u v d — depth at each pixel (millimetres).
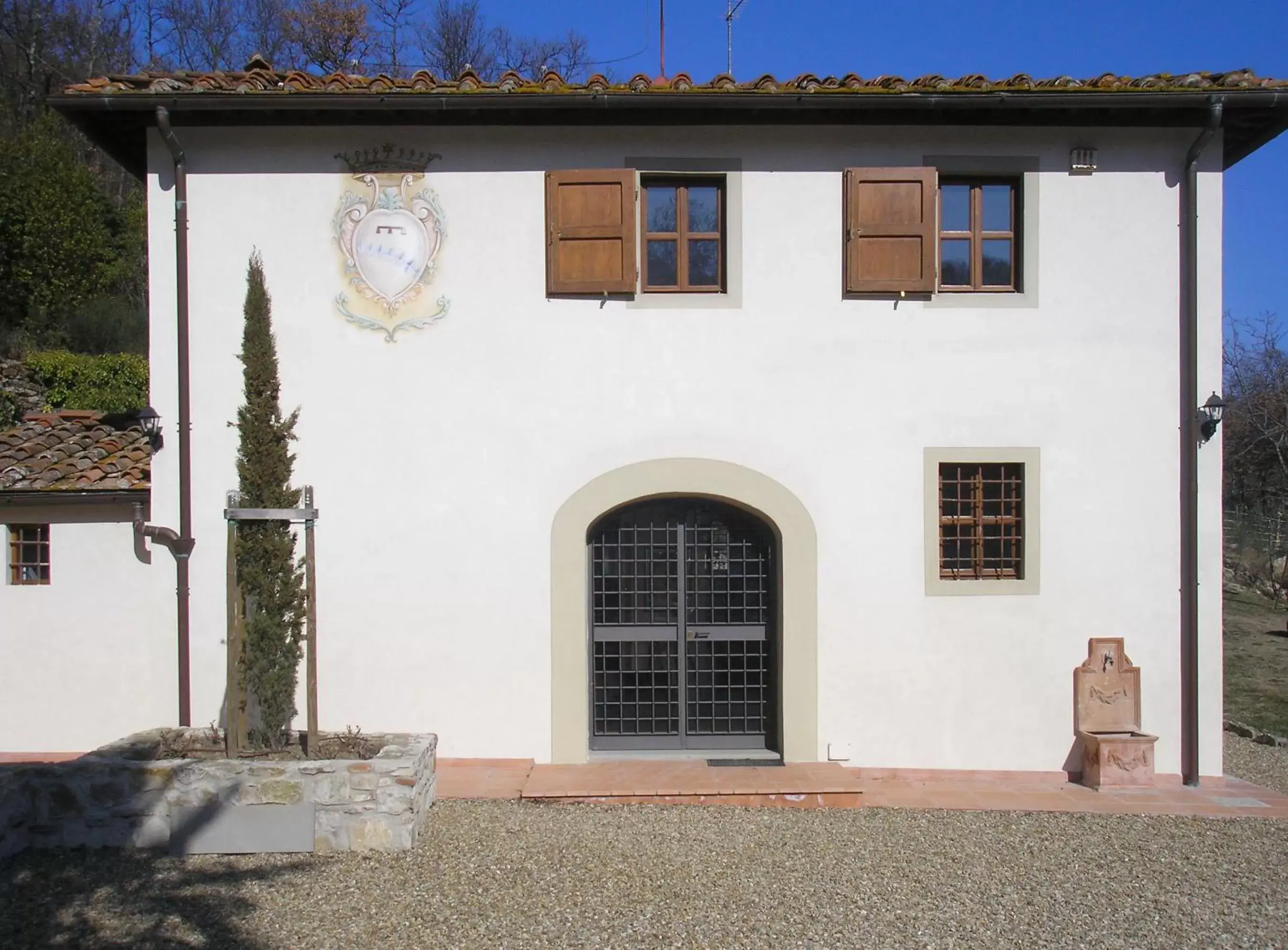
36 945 5172
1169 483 8945
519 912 5699
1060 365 8945
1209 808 8062
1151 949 5461
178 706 8680
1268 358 26516
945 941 5484
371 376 8781
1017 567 9008
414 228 8812
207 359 8758
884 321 8891
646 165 8828
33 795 6668
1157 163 8977
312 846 6641
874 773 8805
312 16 28734
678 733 9164
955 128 8891
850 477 8859
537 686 8750
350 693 8711
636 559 9219
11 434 9867
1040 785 8680
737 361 8852
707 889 6125
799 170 8891
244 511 7293
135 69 28844
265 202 8789
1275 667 15359
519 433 8805
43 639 8859
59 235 19797
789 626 8828
